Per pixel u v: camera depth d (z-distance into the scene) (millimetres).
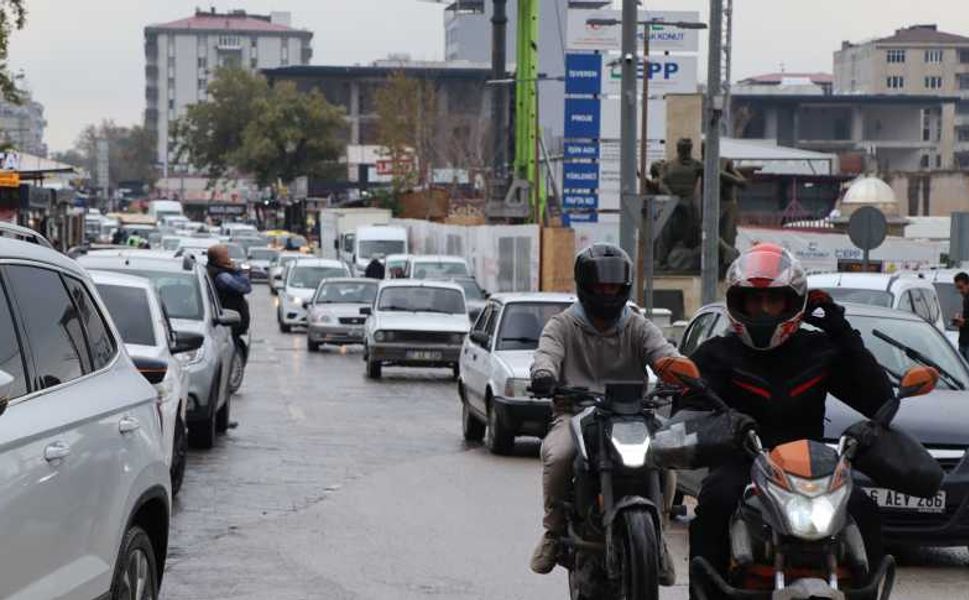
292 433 28844
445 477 23281
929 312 31000
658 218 36438
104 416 10133
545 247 70250
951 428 16594
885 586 10016
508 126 84375
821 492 9320
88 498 9719
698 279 58250
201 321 26891
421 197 128125
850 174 142500
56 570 9242
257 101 183375
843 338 10516
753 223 111000
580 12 97438
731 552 10000
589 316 13047
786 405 10383
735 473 10273
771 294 10180
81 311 10664
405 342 42594
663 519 12164
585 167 84625
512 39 173375
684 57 97375
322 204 167750
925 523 16078
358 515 19594
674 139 68000
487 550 17266
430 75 191375
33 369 9406
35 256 10094
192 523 18797
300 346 57750
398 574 15844
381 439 28219
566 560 12578
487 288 79250
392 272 69875
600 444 11711
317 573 15844
